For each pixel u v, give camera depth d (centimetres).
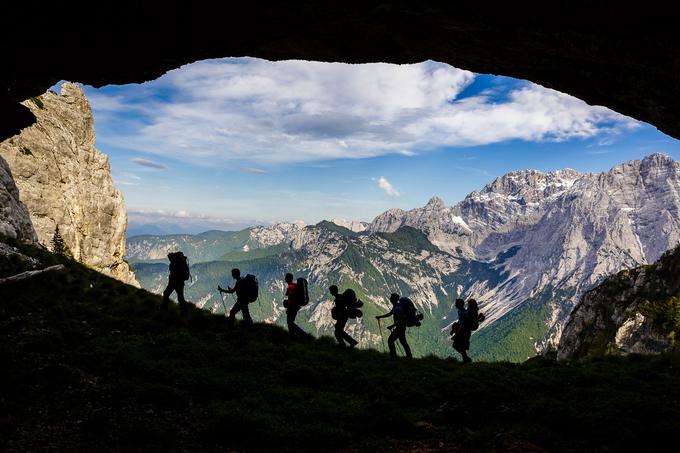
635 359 2506
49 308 2239
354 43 1888
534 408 1441
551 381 1836
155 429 1134
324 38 1853
